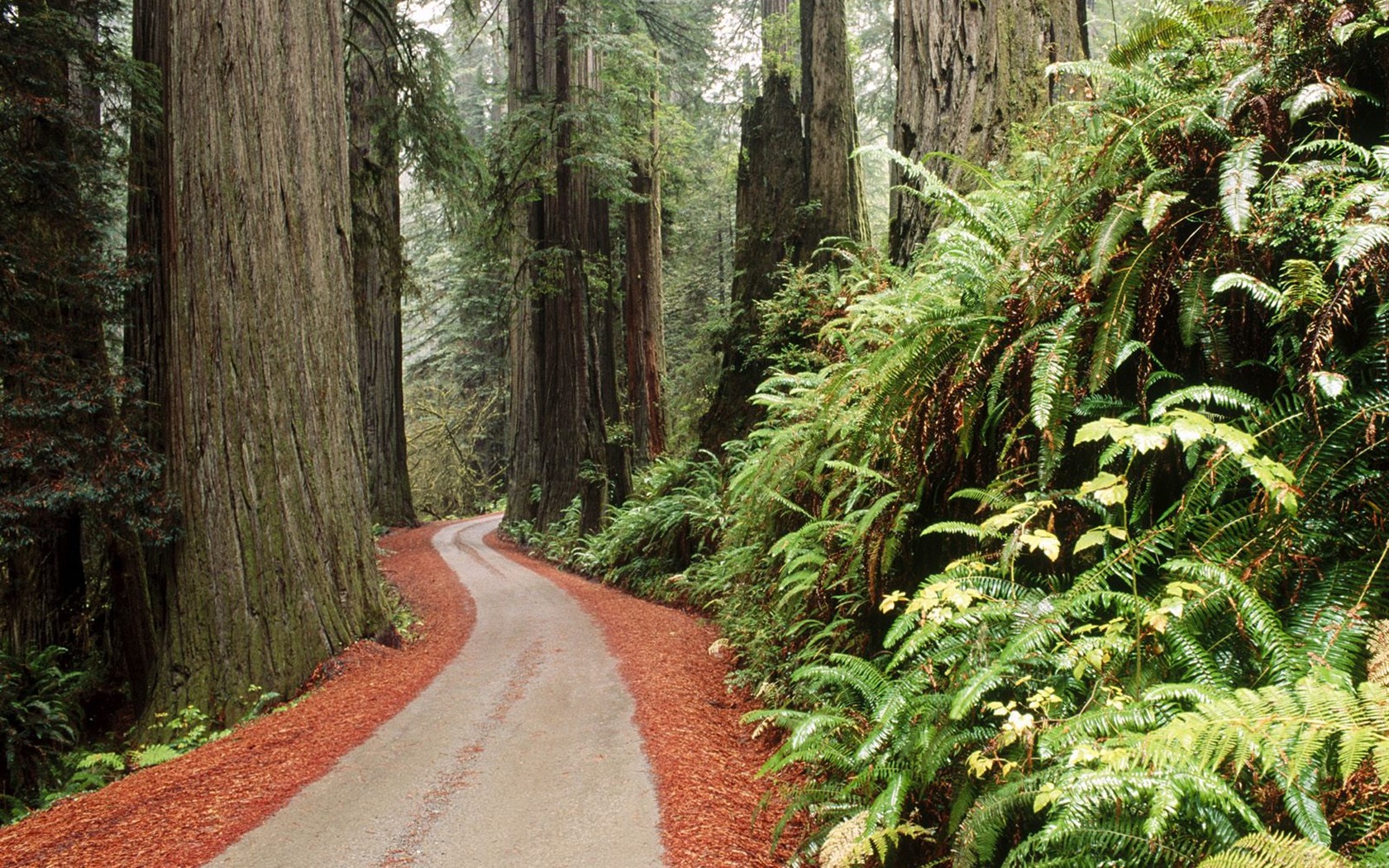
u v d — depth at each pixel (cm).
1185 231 329
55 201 966
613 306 2356
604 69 2112
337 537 1033
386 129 1797
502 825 432
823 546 560
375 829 438
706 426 1493
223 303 934
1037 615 294
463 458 4131
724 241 3170
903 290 525
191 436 921
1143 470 327
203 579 907
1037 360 329
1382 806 198
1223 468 274
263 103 991
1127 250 328
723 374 1486
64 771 908
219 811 484
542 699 715
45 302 971
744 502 757
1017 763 279
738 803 439
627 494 1997
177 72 946
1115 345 312
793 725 394
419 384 4266
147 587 999
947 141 788
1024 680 298
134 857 422
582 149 2027
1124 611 279
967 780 302
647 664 821
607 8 2081
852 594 507
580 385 2081
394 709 723
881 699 367
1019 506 327
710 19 2938
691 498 1345
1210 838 215
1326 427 265
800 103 1616
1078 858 230
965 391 376
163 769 612
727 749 536
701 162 3195
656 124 2414
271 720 761
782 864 366
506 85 2461
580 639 1009
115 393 942
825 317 852
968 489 397
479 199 2047
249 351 948
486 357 4047
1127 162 346
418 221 3092
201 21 945
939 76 803
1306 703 204
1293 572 266
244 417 937
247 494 928
